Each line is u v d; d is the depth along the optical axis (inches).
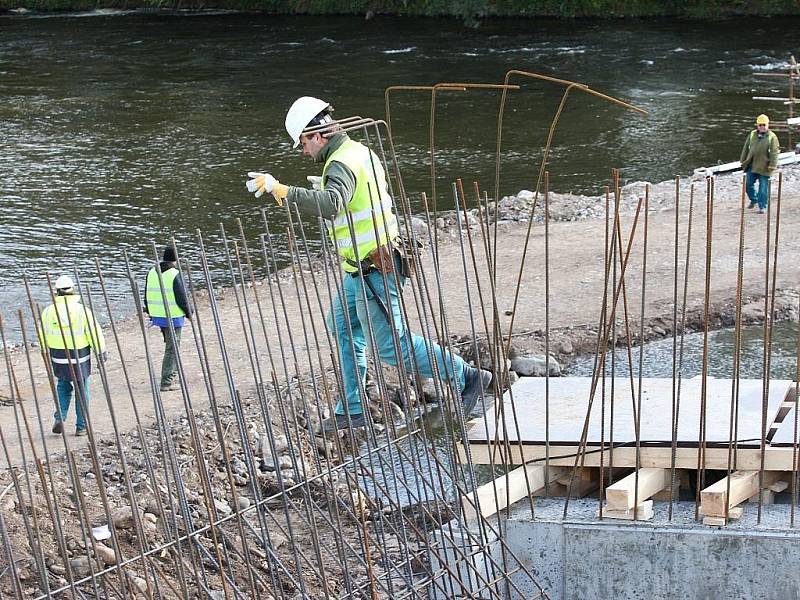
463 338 462.6
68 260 697.6
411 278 260.1
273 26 1803.6
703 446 239.0
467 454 245.9
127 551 285.3
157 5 2023.9
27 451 346.3
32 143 1051.3
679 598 240.8
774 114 1078.4
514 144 1004.6
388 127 239.5
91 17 1978.3
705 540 237.0
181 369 208.1
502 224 679.1
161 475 330.6
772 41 1489.9
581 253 591.8
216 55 1551.4
